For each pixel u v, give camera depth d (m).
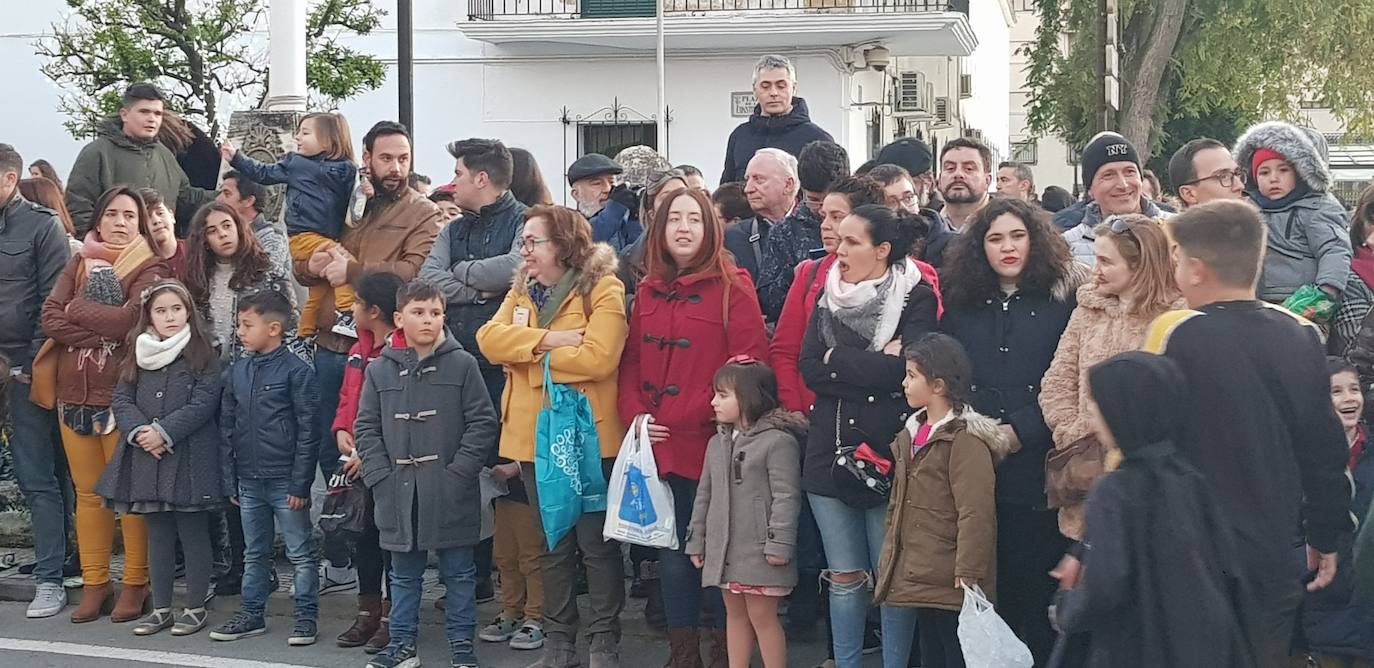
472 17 20.62
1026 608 5.37
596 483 5.89
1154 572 3.67
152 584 6.88
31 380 7.12
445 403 6.09
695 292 5.86
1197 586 3.65
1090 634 3.97
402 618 6.15
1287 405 3.91
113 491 6.72
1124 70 22.73
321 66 16.61
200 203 8.95
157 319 6.71
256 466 6.64
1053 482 4.92
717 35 19.84
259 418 6.62
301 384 6.64
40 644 6.66
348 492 6.24
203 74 15.89
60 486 7.67
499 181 6.66
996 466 5.13
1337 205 6.04
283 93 9.63
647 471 5.71
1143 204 6.57
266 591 6.80
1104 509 3.73
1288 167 6.03
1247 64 23.52
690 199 5.85
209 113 15.76
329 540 6.22
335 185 7.41
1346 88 23.33
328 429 7.22
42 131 20.97
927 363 5.08
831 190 5.83
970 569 4.96
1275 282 6.02
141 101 8.54
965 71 27.81
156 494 6.68
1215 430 3.85
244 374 6.69
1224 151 6.35
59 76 16.56
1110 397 3.77
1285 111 24.39
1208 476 3.84
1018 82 48.53
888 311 5.35
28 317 7.29
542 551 6.15
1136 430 3.75
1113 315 5.00
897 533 5.15
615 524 5.70
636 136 21.02
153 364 6.71
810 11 19.72
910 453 5.18
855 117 21.08
